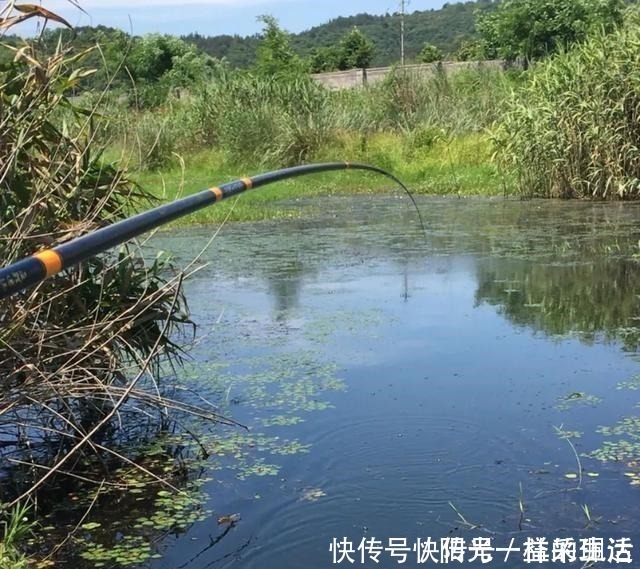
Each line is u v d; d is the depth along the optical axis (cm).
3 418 368
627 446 370
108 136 410
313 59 4144
